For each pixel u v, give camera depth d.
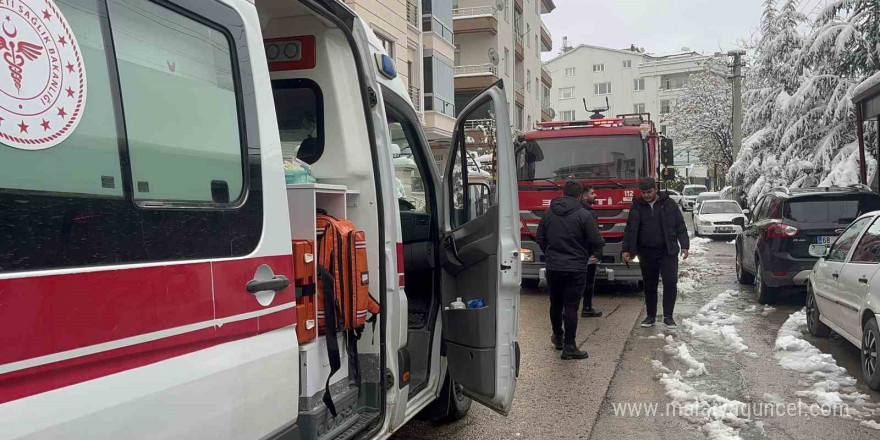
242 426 2.29
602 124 11.59
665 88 68.44
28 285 1.62
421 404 4.09
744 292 11.14
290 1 3.23
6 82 1.65
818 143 17.95
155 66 2.11
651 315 8.34
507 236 3.92
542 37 43.81
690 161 65.12
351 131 3.44
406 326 3.73
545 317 9.17
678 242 8.48
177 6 2.21
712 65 40.50
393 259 3.56
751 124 23.23
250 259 2.38
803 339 7.42
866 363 5.62
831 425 4.78
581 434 4.71
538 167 11.03
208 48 2.35
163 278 2.00
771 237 9.25
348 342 3.20
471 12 32.19
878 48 15.72
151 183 2.05
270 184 2.55
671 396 5.51
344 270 2.95
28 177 1.68
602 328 8.32
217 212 2.26
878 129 11.64
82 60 1.86
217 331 2.20
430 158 4.47
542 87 44.97
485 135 4.31
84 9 1.88
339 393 3.15
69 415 1.68
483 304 4.02
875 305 5.45
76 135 1.82
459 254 4.23
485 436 4.70
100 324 1.79
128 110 2.00
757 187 20.83
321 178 3.45
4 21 1.65
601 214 10.69
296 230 2.84
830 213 9.07
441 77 24.64
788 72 21.41
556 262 6.74
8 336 1.57
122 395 1.83
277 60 3.50
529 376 6.20
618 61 69.56
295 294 2.68
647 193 8.09
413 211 4.51
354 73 3.48
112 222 1.89
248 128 2.48
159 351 1.98
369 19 17.70
